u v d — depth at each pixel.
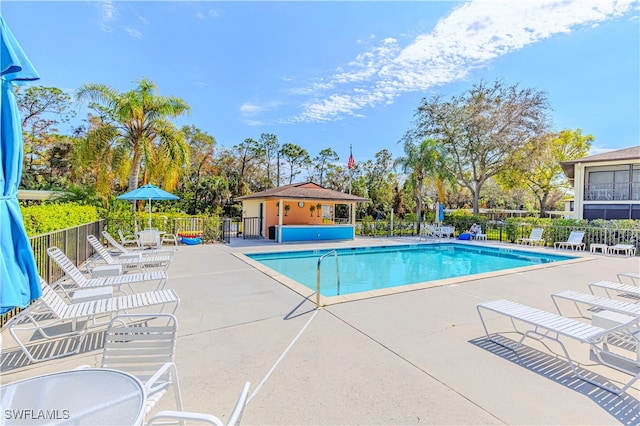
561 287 6.69
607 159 17.52
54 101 25.19
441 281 7.02
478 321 4.59
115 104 14.23
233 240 16.16
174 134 15.26
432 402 2.69
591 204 18.94
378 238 18.28
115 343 2.54
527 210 40.75
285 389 2.86
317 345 3.77
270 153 39.38
